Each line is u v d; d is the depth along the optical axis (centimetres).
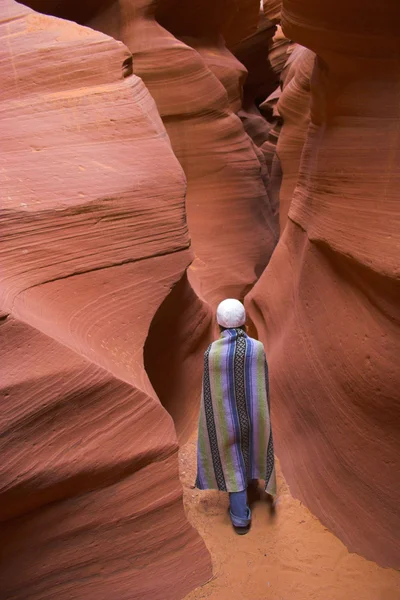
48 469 206
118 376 228
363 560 262
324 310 301
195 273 496
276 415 347
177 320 337
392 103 246
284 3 276
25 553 218
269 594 250
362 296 263
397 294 231
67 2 489
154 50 486
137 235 268
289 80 568
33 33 290
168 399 339
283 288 378
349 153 274
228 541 277
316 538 278
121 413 225
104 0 496
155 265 274
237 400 267
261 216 570
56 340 208
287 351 341
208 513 295
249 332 464
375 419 253
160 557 245
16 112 268
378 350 245
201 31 566
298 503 301
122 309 260
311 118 348
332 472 283
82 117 275
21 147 256
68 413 211
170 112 507
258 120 838
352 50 256
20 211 234
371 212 253
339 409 278
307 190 340
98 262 254
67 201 248
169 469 240
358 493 266
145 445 231
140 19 486
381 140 251
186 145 520
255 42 768
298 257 356
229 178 541
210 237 531
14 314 200
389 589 248
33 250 235
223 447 272
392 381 237
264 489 310
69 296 243
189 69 497
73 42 288
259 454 280
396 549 251
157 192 277
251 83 883
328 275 300
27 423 201
